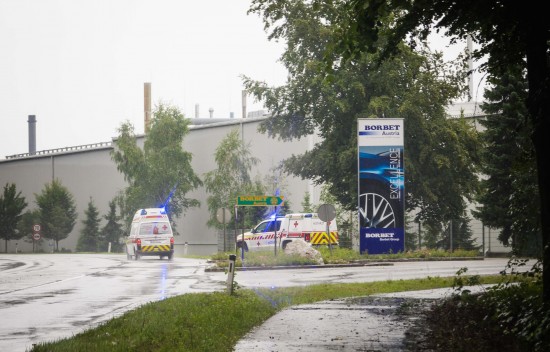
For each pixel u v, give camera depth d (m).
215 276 36.81
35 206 119.81
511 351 12.80
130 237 62.84
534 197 17.94
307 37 68.44
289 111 74.00
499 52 18.17
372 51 17.44
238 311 18.44
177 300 21.00
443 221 70.56
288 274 37.88
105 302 23.89
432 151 68.88
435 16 17.05
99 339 13.62
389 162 50.12
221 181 99.06
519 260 18.11
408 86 70.62
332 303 22.62
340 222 75.75
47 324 18.19
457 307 19.31
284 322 17.81
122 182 116.00
